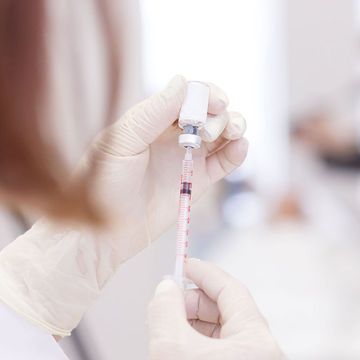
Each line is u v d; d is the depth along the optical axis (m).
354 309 1.98
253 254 2.50
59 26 0.35
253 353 0.62
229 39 3.31
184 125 0.73
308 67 3.91
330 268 2.35
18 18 0.35
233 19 3.31
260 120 3.57
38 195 0.40
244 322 0.66
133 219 0.79
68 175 0.42
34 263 0.73
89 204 0.43
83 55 0.36
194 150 0.83
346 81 3.86
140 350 1.58
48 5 0.35
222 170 0.85
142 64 1.31
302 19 3.90
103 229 0.46
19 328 0.64
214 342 0.62
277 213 2.97
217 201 2.81
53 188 0.40
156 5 2.64
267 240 2.67
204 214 2.74
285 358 0.65
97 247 0.76
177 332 0.62
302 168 3.19
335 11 3.91
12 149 0.37
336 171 3.00
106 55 0.35
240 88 3.51
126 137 0.74
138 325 1.58
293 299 2.05
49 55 0.36
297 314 1.97
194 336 0.62
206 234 2.68
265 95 3.61
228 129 0.79
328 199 2.93
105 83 0.35
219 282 0.72
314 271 2.33
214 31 3.17
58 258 0.74
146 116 0.74
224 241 2.65
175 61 2.96
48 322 0.71
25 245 0.75
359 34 3.90
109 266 0.79
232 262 2.41
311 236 2.71
